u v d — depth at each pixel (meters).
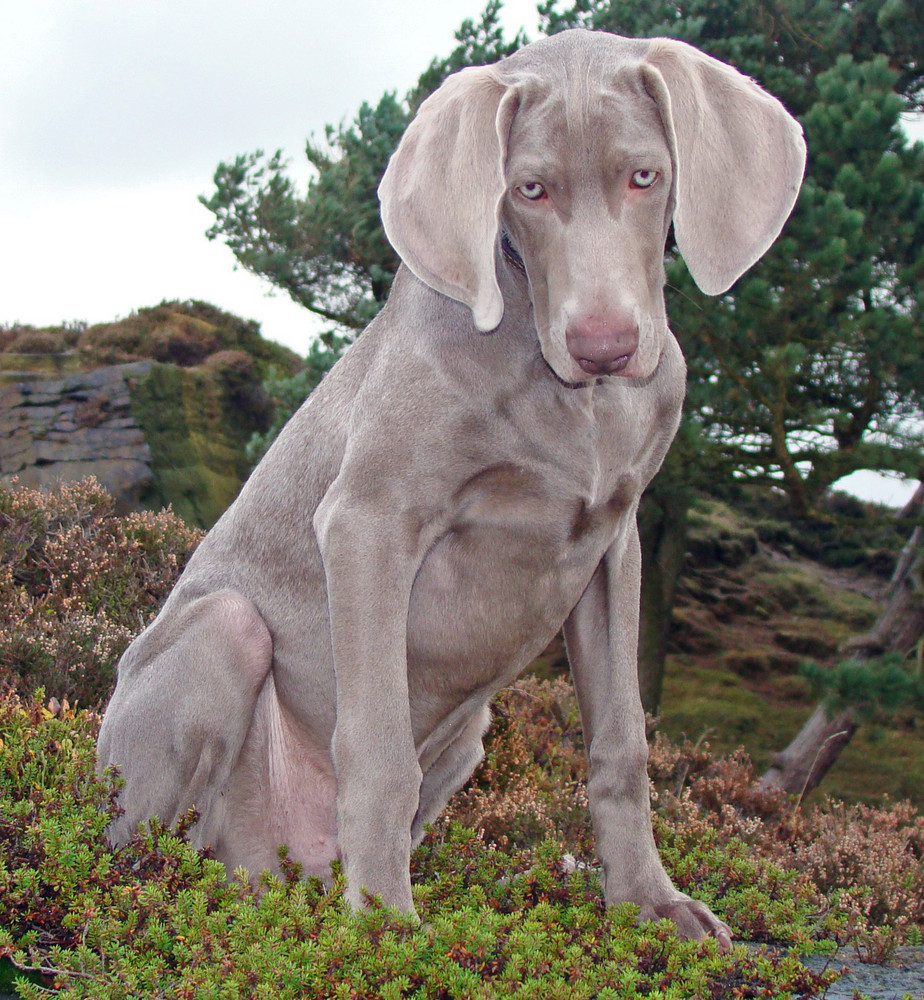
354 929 1.95
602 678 2.59
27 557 6.83
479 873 2.71
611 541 2.52
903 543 11.70
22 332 17.00
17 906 2.41
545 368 2.28
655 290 2.13
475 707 2.78
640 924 2.23
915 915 4.28
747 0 11.30
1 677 4.99
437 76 12.46
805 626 18.38
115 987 1.92
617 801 2.43
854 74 9.98
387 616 2.28
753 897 2.60
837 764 13.84
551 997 1.84
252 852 2.80
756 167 2.13
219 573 2.88
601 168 2.01
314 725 2.78
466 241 2.03
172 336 16.94
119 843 2.66
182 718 2.62
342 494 2.36
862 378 10.00
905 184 9.38
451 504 2.37
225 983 1.84
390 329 2.50
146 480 13.28
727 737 14.28
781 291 9.21
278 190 12.27
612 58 2.14
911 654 11.96
